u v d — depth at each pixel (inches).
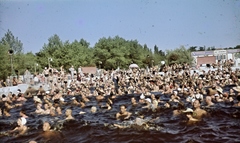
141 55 3265.3
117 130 392.2
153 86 967.0
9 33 1888.5
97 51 3016.7
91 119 483.2
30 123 473.7
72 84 1214.9
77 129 411.8
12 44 1872.5
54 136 379.2
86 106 666.2
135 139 343.0
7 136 395.2
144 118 462.6
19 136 390.9
